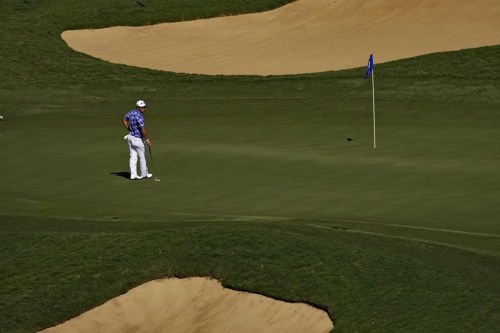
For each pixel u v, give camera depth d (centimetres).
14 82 14262
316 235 6738
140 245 6875
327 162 9038
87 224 7394
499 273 5912
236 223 7069
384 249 6406
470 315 5450
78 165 9419
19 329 6244
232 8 17525
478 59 13688
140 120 8575
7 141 10675
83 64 15200
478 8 16300
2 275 6719
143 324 6262
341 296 5922
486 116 11156
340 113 11669
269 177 8556
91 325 6300
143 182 8619
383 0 17262
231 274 6406
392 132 10288
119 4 17725
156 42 16450
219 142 10181
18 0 18200
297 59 15238
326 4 17512
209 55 15812
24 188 8600
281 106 12300
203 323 6141
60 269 6719
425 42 15212
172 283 6512
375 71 13712
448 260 6156
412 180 8212
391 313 5612
